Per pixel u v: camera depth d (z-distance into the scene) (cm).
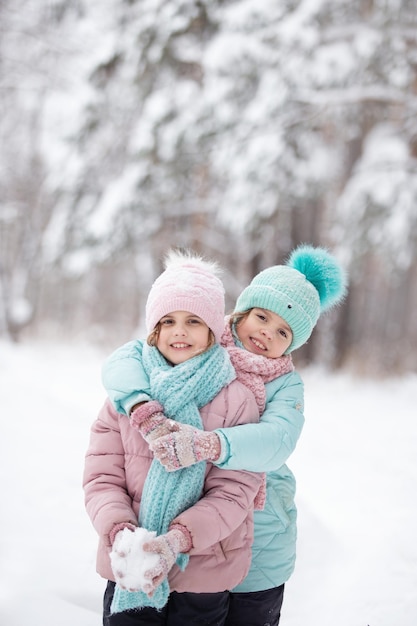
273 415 183
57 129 1036
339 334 1029
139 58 889
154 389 173
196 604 170
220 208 948
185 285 180
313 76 823
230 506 165
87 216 1001
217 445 163
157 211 978
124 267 1578
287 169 867
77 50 1129
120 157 1026
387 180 839
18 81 1161
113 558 149
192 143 888
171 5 863
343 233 855
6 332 1109
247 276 1069
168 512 163
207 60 842
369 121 962
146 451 172
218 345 185
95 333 1184
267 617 194
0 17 1123
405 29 811
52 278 1371
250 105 859
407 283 1762
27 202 1213
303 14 806
